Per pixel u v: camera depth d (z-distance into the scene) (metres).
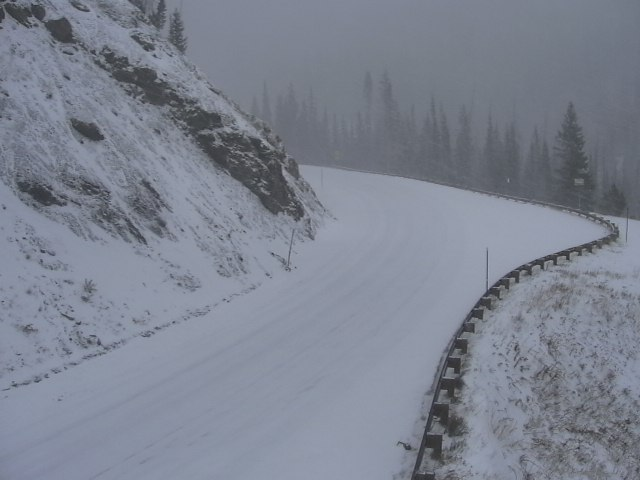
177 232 21.16
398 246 30.56
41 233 16.50
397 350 16.33
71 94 22.22
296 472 10.49
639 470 13.94
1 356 12.86
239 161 28.45
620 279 24.42
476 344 16.12
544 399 14.97
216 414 12.52
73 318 14.98
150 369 14.53
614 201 63.56
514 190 80.81
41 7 24.66
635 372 17.98
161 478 10.17
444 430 11.90
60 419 11.84
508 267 26.47
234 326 18.06
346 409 12.90
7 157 17.70
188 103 28.20
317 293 22.00
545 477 11.76
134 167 21.67
